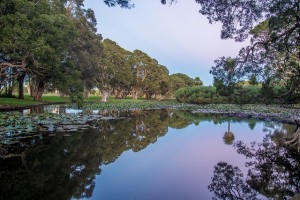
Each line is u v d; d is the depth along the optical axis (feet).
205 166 26.78
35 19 57.82
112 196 18.11
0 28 56.95
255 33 38.27
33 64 65.67
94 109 87.92
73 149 30.12
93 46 124.67
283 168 26.86
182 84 248.73
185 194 19.19
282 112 92.12
